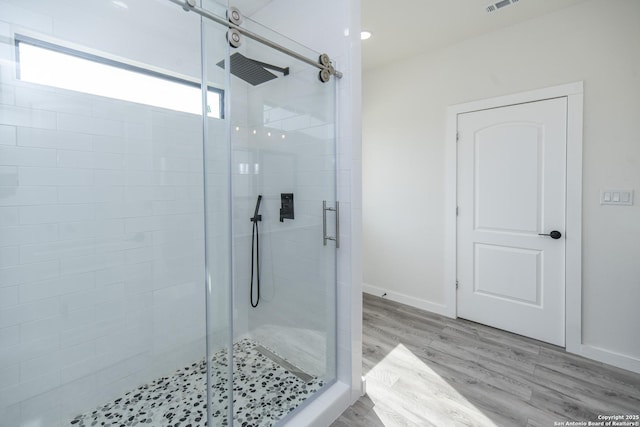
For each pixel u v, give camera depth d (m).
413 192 3.08
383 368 2.07
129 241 1.77
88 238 1.63
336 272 1.76
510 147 2.48
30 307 1.47
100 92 1.63
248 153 2.01
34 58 1.43
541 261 2.38
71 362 1.59
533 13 2.27
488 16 2.30
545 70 2.29
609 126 2.06
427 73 2.92
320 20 1.78
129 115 1.73
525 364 2.10
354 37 1.67
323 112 1.75
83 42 1.56
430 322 2.77
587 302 2.18
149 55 1.77
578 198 2.18
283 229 1.97
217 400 1.51
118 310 1.74
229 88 1.68
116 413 1.65
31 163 1.45
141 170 1.79
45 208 1.49
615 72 2.03
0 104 1.36
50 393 1.53
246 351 2.05
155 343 1.86
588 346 2.18
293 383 1.80
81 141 1.59
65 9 1.50
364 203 3.50
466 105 2.68
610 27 2.03
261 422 1.52
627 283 2.04
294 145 1.87
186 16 1.67
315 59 1.65
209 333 1.57
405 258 3.19
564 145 2.24
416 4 2.16
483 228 2.66
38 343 1.50
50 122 1.49
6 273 1.40
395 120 3.18
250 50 1.61
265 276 2.07
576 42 2.16
